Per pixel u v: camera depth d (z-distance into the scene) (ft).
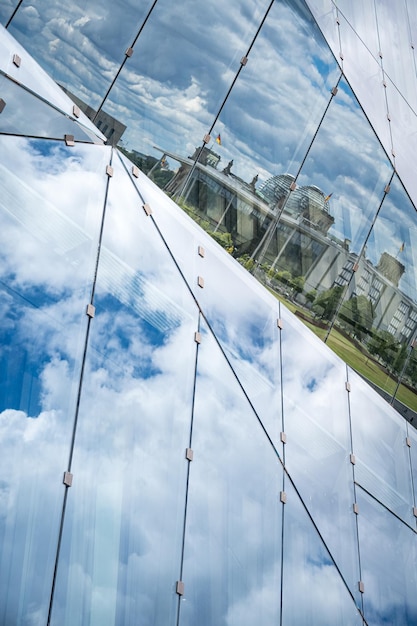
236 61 41.78
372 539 40.57
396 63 55.01
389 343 50.11
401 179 51.29
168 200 36.94
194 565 29.84
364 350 48.80
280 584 33.71
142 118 38.14
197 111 40.14
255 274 43.34
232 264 39.29
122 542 27.20
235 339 36.86
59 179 30.32
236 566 31.78
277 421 37.47
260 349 38.37
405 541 42.86
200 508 30.99
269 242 43.55
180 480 30.50
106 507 27.02
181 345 33.06
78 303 28.73
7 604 23.07
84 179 31.60
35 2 34.55
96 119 36.70
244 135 42.09
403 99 54.54
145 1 38.14
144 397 30.17
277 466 36.11
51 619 24.09
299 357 41.06
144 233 33.68
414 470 46.44
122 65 37.45
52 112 31.63
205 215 40.91
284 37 44.45
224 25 41.34
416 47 58.59
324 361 42.96
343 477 40.55
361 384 45.57
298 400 39.70
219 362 35.01
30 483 24.82
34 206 28.63
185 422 31.73
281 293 44.52
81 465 26.66
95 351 28.73
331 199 46.39
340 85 47.93
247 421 35.29
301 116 44.88
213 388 33.96
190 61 39.83
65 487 25.82
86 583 25.46
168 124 39.04
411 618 40.78
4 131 29.01
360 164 48.37
